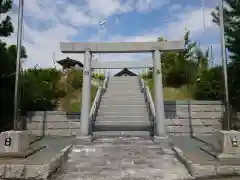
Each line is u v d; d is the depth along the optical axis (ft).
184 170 23.21
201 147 31.14
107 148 31.40
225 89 26.50
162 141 34.78
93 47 37.68
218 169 21.68
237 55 47.39
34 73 64.95
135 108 48.39
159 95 36.58
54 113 46.26
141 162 25.59
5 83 41.68
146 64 38.37
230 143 23.93
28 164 22.49
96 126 43.06
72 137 43.09
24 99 46.93
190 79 73.87
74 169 23.85
